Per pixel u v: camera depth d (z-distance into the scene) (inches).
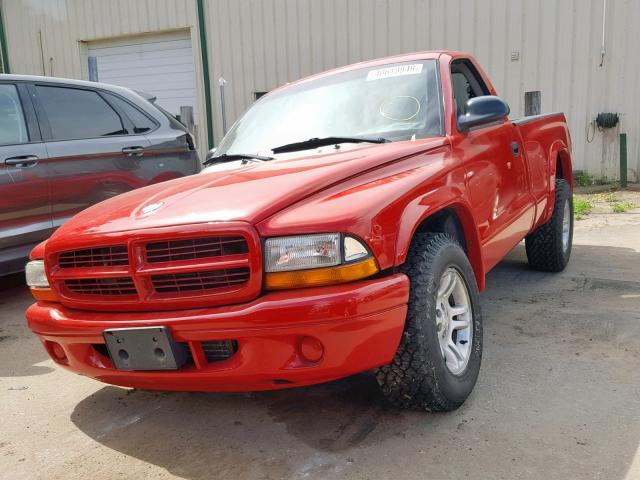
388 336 92.3
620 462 89.4
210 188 106.6
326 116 140.8
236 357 91.2
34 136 193.2
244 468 94.8
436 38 424.8
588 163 404.5
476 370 112.9
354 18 446.6
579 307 160.6
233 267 90.0
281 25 472.1
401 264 98.1
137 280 94.8
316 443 100.3
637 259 211.0
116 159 212.2
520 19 402.3
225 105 502.6
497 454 93.1
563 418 103.0
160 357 93.6
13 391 131.5
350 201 94.6
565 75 398.9
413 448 96.3
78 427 113.5
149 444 105.1
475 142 135.1
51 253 104.1
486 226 132.7
